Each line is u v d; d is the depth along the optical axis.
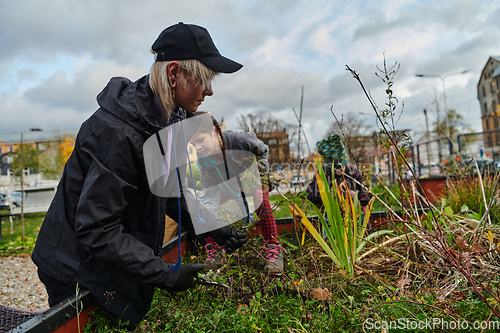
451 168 4.82
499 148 13.11
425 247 2.05
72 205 1.38
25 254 5.71
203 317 1.63
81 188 1.35
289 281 1.94
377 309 1.57
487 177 3.73
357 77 1.75
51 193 11.87
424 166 10.12
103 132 1.26
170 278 1.30
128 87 1.43
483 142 13.65
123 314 1.44
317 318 1.55
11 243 6.37
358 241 2.39
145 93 1.38
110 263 1.24
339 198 2.36
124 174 1.27
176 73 1.37
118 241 1.23
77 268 1.38
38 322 1.11
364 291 1.79
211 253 2.21
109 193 1.21
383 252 2.36
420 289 1.67
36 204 11.77
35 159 19.06
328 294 1.78
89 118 1.35
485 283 1.66
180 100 1.43
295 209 2.28
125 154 1.26
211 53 1.39
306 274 2.19
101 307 1.43
